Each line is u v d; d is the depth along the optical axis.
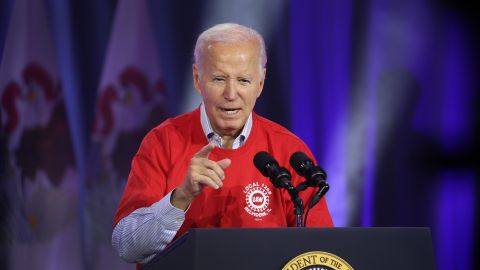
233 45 7.17
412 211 14.77
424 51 14.91
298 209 6.35
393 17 14.89
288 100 14.49
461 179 14.88
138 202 7.22
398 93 14.79
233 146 7.77
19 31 13.92
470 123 14.95
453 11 14.95
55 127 13.87
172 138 7.71
